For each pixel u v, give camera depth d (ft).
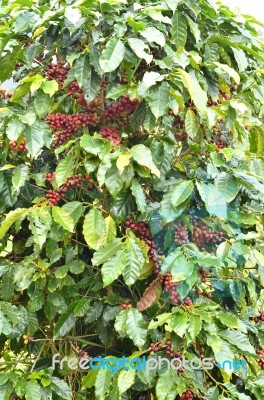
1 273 7.18
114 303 6.96
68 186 7.02
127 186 6.26
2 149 7.38
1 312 6.73
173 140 6.77
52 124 7.02
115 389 6.50
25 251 7.91
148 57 6.14
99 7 6.70
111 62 6.15
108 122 7.20
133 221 6.88
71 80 6.72
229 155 6.45
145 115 6.74
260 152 8.22
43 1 7.43
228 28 7.64
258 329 8.14
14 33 6.83
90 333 7.70
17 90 6.93
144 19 6.82
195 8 6.93
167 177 7.00
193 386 6.61
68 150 7.14
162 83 6.29
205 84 7.09
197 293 7.00
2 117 6.82
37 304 7.07
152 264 6.82
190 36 7.45
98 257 6.26
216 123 7.54
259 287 8.34
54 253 6.96
